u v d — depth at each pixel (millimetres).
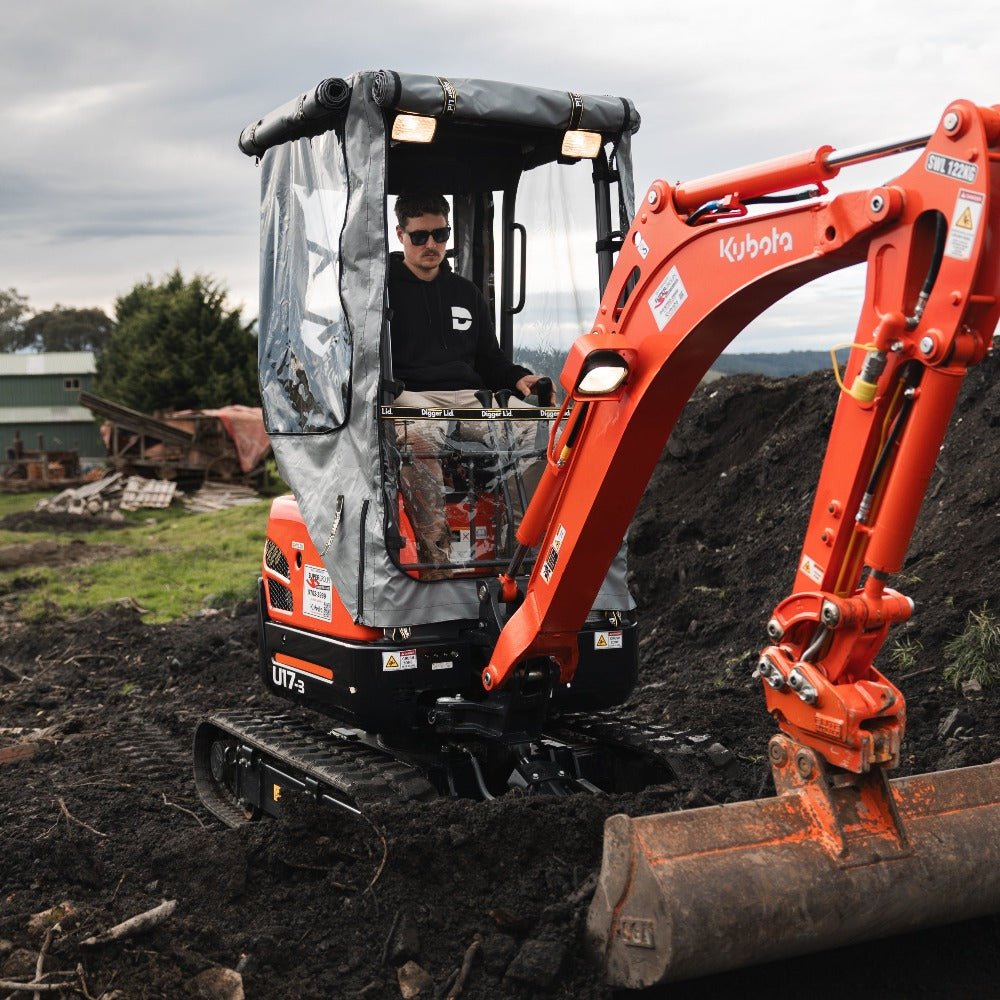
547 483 4016
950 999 3455
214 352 35562
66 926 3896
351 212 4328
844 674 3105
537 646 4160
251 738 5238
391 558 4383
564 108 4598
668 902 3025
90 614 11875
